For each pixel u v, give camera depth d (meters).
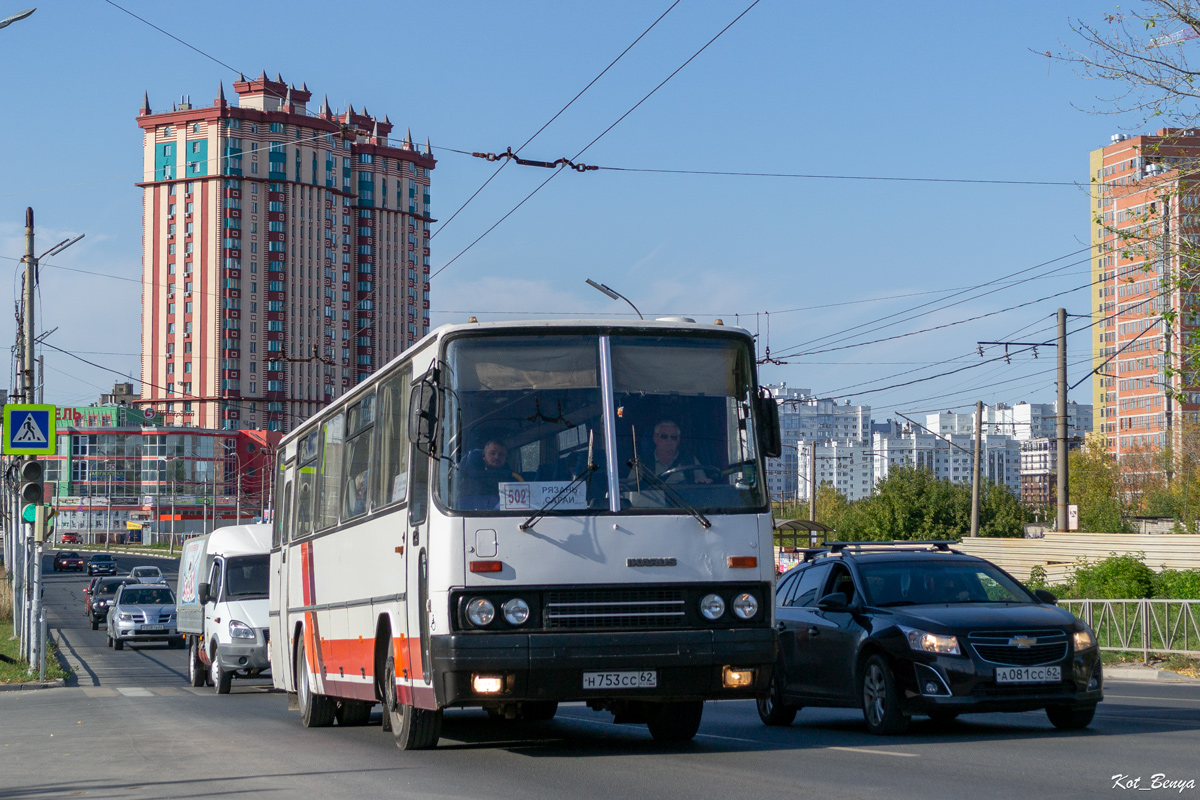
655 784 9.06
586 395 10.49
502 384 10.43
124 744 13.65
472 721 15.47
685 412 10.61
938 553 13.88
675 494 10.38
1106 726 12.34
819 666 13.43
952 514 77.62
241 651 24.17
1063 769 9.20
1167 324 22.22
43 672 25.22
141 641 44.09
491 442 10.27
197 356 161.75
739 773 9.52
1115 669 22.27
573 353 10.59
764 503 10.54
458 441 10.27
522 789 9.02
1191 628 22.88
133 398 173.00
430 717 11.73
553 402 10.45
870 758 10.20
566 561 10.07
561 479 10.24
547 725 14.78
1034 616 12.01
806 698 13.71
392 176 178.12
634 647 9.95
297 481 17.30
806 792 8.40
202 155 162.25
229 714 18.52
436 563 10.06
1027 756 9.99
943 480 79.56
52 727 16.30
